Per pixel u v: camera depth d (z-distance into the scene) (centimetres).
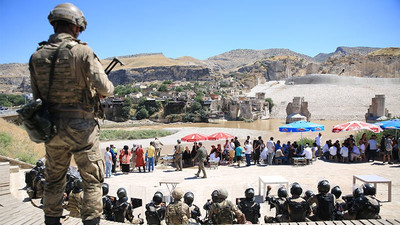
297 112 8862
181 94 17325
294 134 6512
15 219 579
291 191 748
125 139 7025
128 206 804
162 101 14362
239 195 1164
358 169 2078
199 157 2022
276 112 13700
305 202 728
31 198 995
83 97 420
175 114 13612
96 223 442
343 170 2059
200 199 1320
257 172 2134
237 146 2650
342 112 11712
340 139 4359
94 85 408
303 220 729
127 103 14112
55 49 407
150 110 14000
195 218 767
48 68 405
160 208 762
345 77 16462
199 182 1816
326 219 760
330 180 1731
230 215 665
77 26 452
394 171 1958
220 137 2873
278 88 16962
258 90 18738
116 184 1784
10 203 700
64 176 468
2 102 17838
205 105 14438
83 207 435
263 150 2597
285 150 2631
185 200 788
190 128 9325
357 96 13138
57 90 409
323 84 16012
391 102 12444
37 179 991
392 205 1210
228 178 1927
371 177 1327
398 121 2464
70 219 591
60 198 467
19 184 1420
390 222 599
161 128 10269
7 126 3541
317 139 2934
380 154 2469
